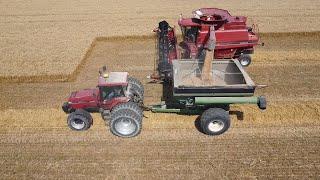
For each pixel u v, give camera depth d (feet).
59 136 42.22
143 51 69.41
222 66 47.75
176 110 43.70
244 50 61.05
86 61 65.31
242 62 60.95
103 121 44.65
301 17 86.74
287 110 46.83
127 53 68.69
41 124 44.80
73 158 38.45
